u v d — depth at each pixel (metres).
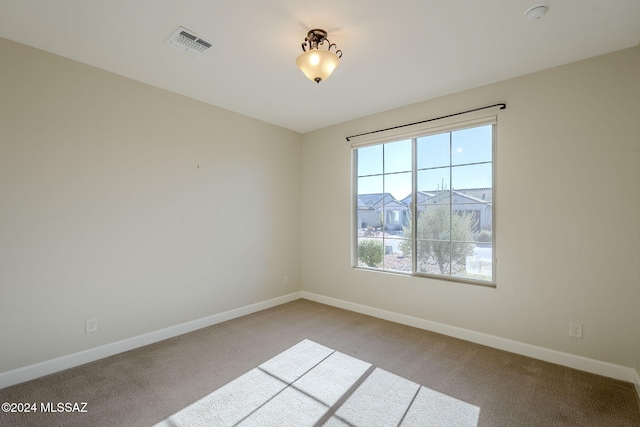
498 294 2.82
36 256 2.30
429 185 3.34
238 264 3.73
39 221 2.31
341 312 3.89
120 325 2.73
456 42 2.21
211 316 3.44
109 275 2.67
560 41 2.18
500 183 2.81
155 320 2.97
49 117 2.36
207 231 3.41
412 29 2.06
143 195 2.89
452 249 3.17
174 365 2.49
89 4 1.81
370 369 2.43
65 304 2.44
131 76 2.77
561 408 1.94
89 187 2.56
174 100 3.12
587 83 2.41
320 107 3.54
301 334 3.15
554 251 2.54
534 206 2.63
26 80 2.26
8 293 2.19
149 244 2.93
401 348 2.81
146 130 2.91
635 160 2.23
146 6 1.83
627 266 2.26
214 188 3.47
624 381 2.24
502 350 2.77
